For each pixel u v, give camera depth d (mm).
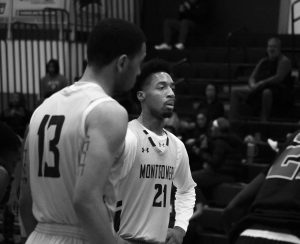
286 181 5809
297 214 5688
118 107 4746
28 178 5172
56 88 15453
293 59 18969
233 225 6180
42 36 20344
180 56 20375
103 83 4918
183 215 7738
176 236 7645
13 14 20938
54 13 20672
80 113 4766
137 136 7078
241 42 20953
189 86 19109
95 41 4887
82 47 19969
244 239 5781
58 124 4848
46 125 4922
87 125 4719
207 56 20188
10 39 20531
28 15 20859
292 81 16953
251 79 17125
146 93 7340
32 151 5023
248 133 16609
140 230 6926
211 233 14273
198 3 21328
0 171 7738
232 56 19875
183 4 21344
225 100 18500
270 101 16578
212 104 16906
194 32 21562
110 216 5020
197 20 21312
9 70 20547
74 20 20250
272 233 5715
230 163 14867
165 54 20531
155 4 22953
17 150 8055
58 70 18000
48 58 20266
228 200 14508
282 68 16719
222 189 14586
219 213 14211
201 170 14750
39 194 5000
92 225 4555
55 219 4918
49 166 4887
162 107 7281
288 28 21453
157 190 7070
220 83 19094
